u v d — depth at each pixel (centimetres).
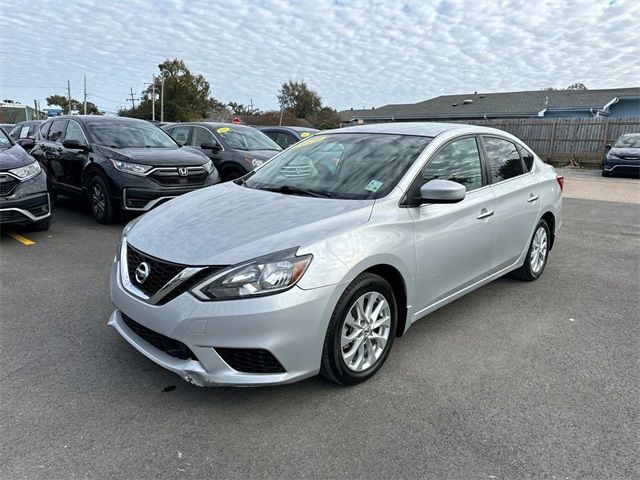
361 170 361
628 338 388
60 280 489
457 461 243
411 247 324
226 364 261
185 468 234
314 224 291
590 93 3167
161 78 6016
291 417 274
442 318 420
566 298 476
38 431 257
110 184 710
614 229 823
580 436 263
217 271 260
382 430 265
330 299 274
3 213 597
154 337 282
